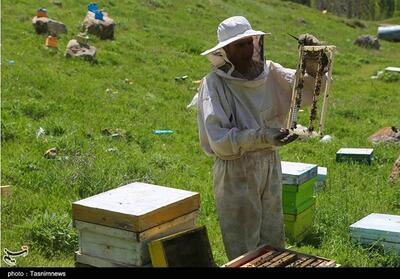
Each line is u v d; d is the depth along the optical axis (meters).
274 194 5.05
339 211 7.74
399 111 18.17
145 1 27.92
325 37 33.38
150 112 13.98
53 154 9.51
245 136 4.50
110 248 4.26
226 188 4.92
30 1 22.20
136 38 21.92
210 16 29.06
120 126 12.13
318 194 8.66
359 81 23.53
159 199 4.41
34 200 7.45
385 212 8.09
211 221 7.36
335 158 11.51
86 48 17.72
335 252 6.53
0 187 7.47
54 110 12.30
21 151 9.48
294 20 35.41
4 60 15.27
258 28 30.50
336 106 17.75
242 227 4.95
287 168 7.17
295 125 4.62
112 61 18.17
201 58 21.58
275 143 4.38
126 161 9.60
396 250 6.45
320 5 72.12
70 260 6.01
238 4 34.41
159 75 18.08
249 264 4.16
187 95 16.44
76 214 4.34
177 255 4.06
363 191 9.24
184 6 29.28
